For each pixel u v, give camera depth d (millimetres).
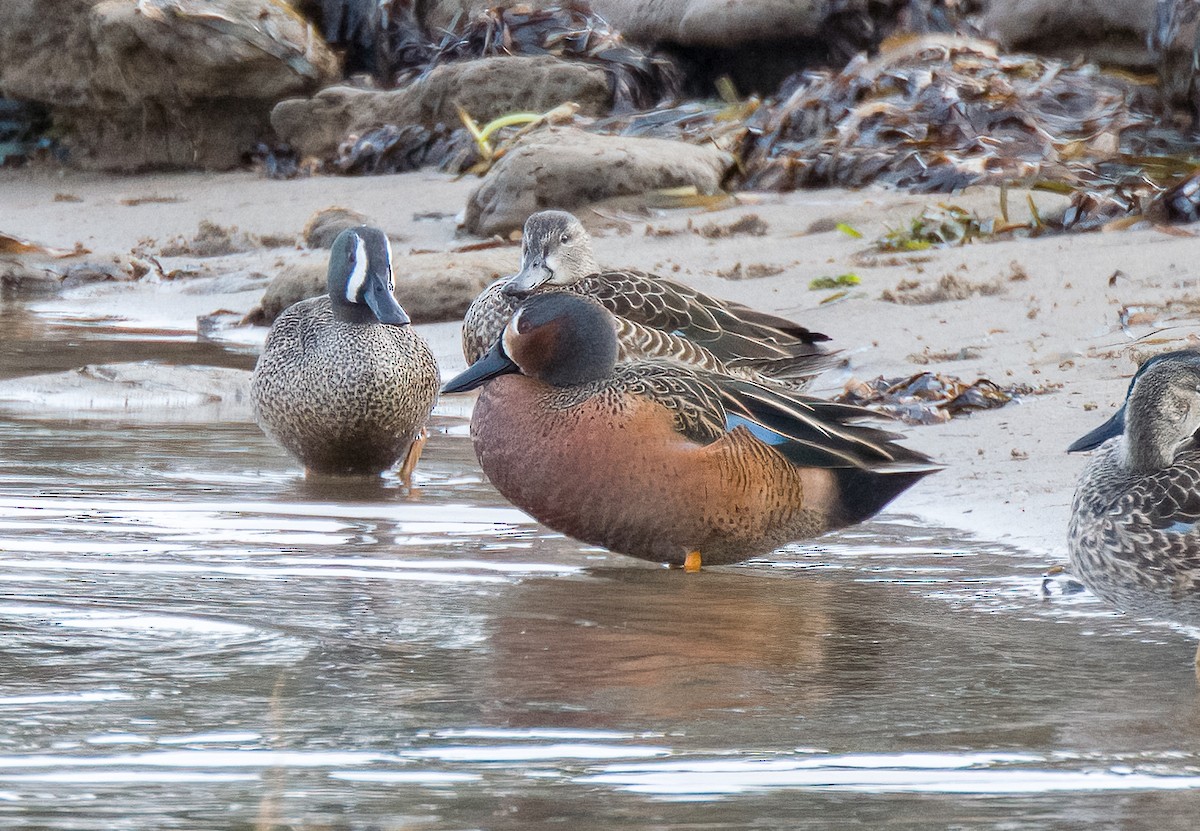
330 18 39969
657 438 9539
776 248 21641
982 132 28094
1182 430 8109
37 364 17062
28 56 37188
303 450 12477
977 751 6160
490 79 33562
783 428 9797
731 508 9578
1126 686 7129
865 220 23266
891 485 9961
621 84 34625
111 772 5750
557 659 7426
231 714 6461
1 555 9305
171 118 36625
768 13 35656
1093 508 8203
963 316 16672
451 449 13547
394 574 9188
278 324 12781
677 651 7629
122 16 35531
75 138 37719
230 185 33719
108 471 12047
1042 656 7645
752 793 5641
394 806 5457
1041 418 12758
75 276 24938
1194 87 30219
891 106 28625
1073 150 27141
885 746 6203
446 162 32500
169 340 19266
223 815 5344
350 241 12633
